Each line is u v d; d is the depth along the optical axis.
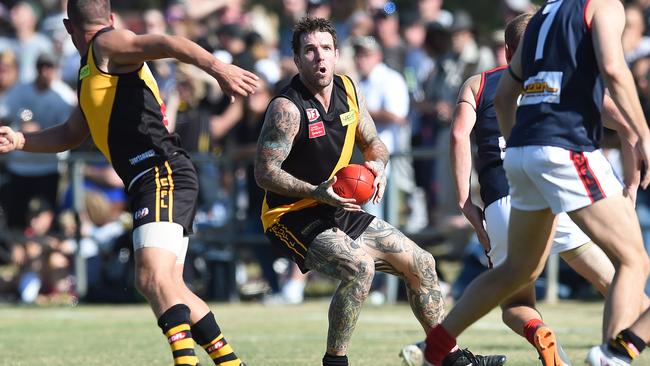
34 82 45.81
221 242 43.16
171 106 42.44
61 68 53.72
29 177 44.62
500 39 43.53
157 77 42.31
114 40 19.38
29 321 35.91
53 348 28.12
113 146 19.84
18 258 45.38
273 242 21.53
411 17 53.50
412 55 49.50
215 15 56.53
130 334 31.53
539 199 17.25
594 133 17.05
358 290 20.34
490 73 21.81
